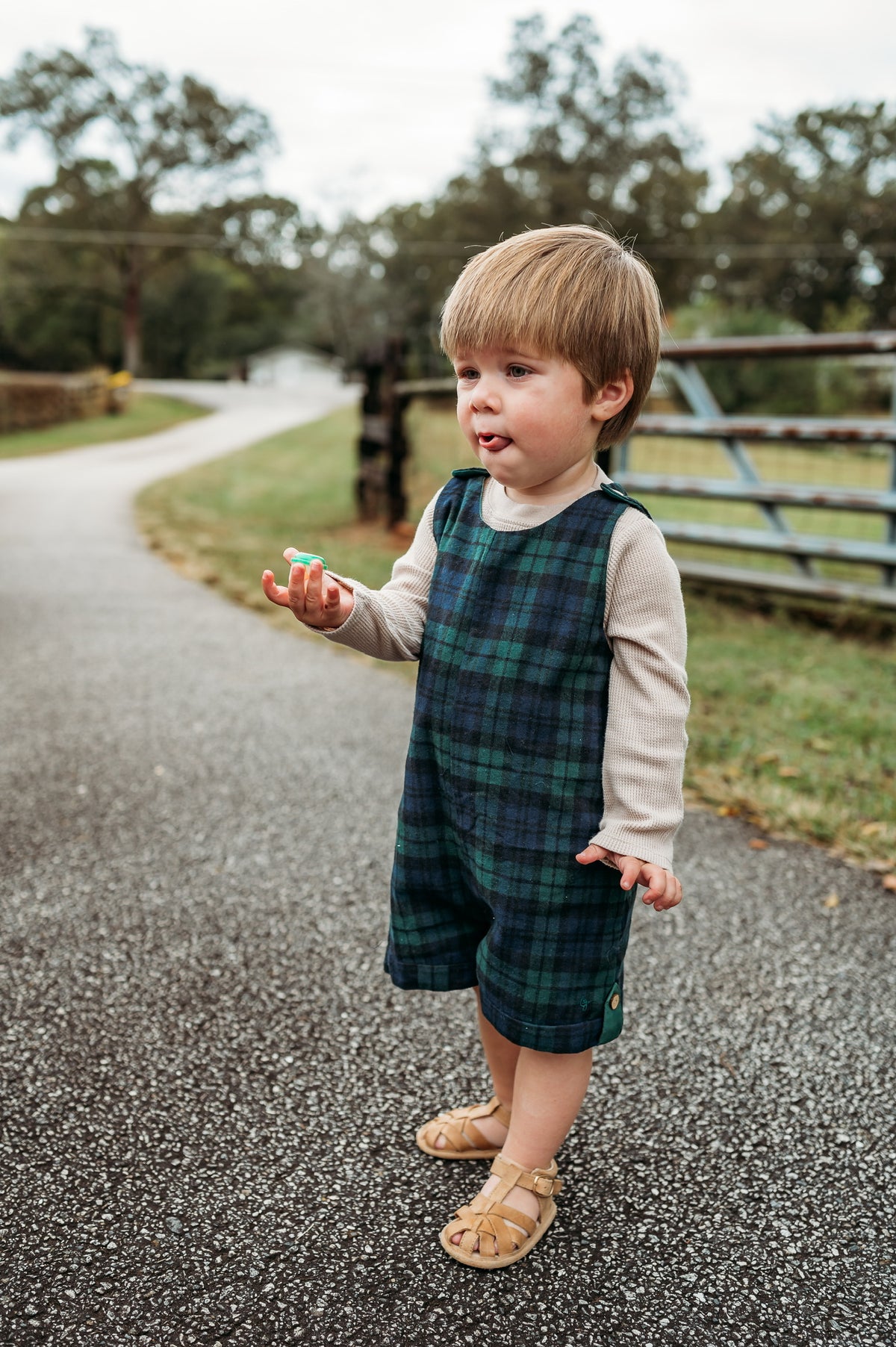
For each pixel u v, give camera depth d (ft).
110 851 8.64
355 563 21.58
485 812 4.40
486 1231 4.63
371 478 30.22
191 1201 4.92
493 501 4.60
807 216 180.24
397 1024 6.39
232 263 216.13
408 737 11.96
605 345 4.11
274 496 38.81
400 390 26.94
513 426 4.14
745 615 18.92
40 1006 6.41
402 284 209.46
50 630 16.38
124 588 19.94
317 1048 6.13
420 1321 4.31
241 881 8.20
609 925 4.47
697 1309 4.43
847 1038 6.41
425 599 4.84
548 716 4.29
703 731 11.96
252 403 133.08
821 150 186.50
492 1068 5.22
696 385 19.65
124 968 6.89
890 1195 5.13
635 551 4.27
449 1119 5.39
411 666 15.29
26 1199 4.87
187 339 214.69
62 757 10.77
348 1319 4.30
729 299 185.98
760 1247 4.79
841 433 17.71
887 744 11.78
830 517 31.04
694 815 9.84
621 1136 5.52
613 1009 4.58
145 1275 4.47
